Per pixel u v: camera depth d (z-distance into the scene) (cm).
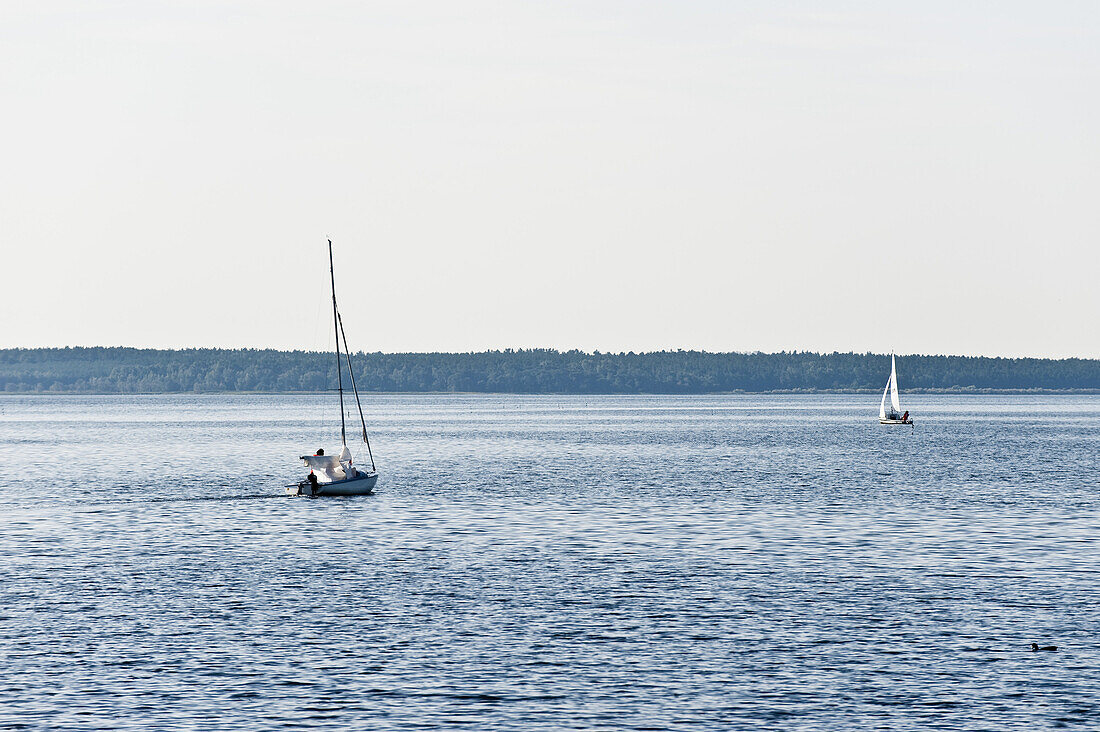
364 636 9894
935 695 8350
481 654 9350
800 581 12206
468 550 14400
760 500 19962
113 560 13675
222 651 9412
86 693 8375
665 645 9606
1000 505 19075
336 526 16700
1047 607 10894
